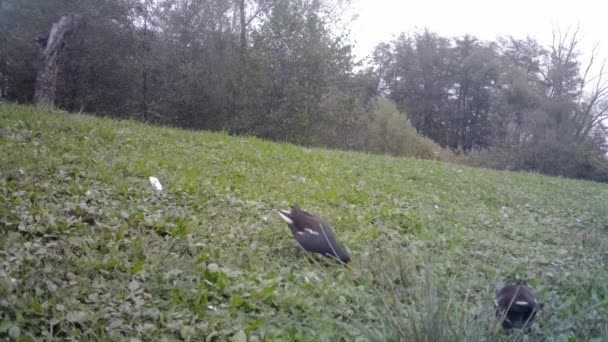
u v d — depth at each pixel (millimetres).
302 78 29172
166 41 29188
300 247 6988
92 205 7414
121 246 6266
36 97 20609
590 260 7945
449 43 49875
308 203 9383
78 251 5953
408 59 50188
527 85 40750
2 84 25547
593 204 13977
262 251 6754
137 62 27672
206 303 5160
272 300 5391
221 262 6176
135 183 8711
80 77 26344
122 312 4816
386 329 4398
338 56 29359
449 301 4457
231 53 30469
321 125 29859
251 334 4805
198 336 4652
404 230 8594
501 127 43000
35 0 23812
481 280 5703
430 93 49031
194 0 30016
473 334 4238
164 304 5082
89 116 15539
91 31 25688
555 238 9797
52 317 4625
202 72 29641
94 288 5172
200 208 8094
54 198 7348
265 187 10133
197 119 30062
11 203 6801
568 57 42562
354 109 30609
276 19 29219
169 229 6941
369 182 12328
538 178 20562
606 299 5645
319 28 29656
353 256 6805
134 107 28219
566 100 39656
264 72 28844
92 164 9375
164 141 13000
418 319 4375
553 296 6047
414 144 34750
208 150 13031
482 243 8406
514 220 10961
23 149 9367
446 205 11219
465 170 18734
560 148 35656
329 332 4809
